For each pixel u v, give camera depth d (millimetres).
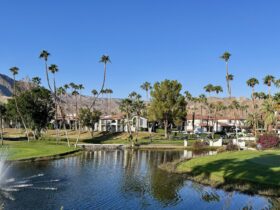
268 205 28609
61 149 71688
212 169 43375
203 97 182375
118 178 40438
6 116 125875
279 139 73000
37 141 94375
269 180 35750
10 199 29750
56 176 40750
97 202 29422
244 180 36688
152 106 119500
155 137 118438
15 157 56312
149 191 33719
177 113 117375
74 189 33906
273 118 106250
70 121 170500
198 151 78688
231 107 186125
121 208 27766
